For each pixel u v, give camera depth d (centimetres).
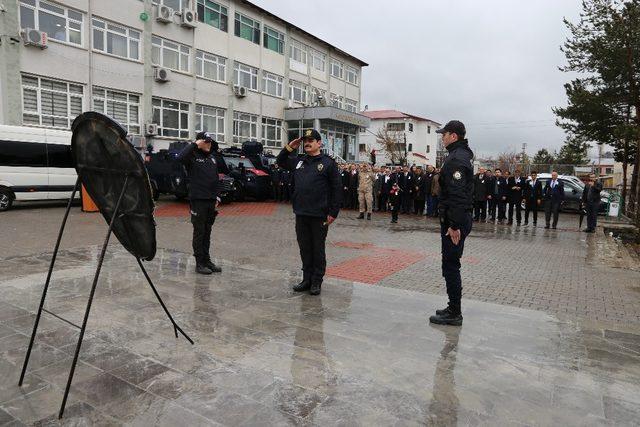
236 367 352
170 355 371
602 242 1175
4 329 416
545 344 421
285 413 287
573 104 2294
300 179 569
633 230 1490
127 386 317
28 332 410
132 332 417
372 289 598
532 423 285
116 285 571
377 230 1272
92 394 304
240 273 662
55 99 1917
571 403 312
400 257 864
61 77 1916
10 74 1742
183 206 1694
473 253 947
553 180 1433
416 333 439
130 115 2241
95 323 438
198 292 554
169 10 2344
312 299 544
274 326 446
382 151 5662
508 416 292
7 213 1310
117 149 294
